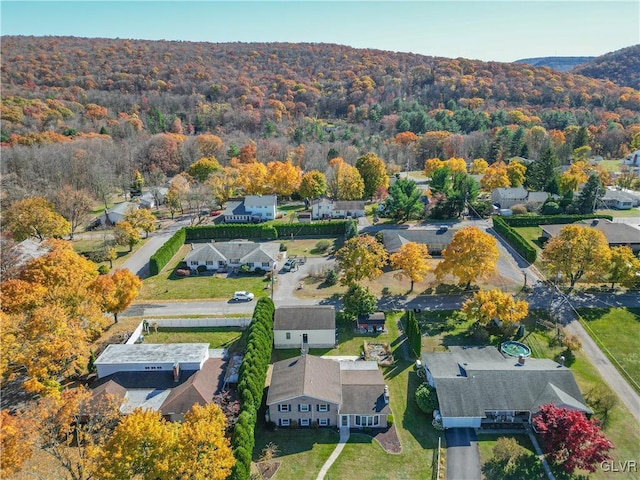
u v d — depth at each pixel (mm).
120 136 176750
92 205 112875
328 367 51219
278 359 57688
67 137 159875
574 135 174250
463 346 57250
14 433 34281
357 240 71938
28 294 53562
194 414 37219
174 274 83062
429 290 74062
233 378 50688
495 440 44406
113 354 52906
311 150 163500
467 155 171125
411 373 54375
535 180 132500
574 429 39625
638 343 58812
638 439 44219
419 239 89000
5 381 51688
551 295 70750
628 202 115000
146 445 33219
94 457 34594
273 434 45906
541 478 40125
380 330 62781
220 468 34000
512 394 47031
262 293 74938
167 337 62125
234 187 130375
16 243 76875
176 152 159875
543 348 58094
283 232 103000
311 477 40500
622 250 69938
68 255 63125
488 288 73562
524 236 96875
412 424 46812
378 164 130250
